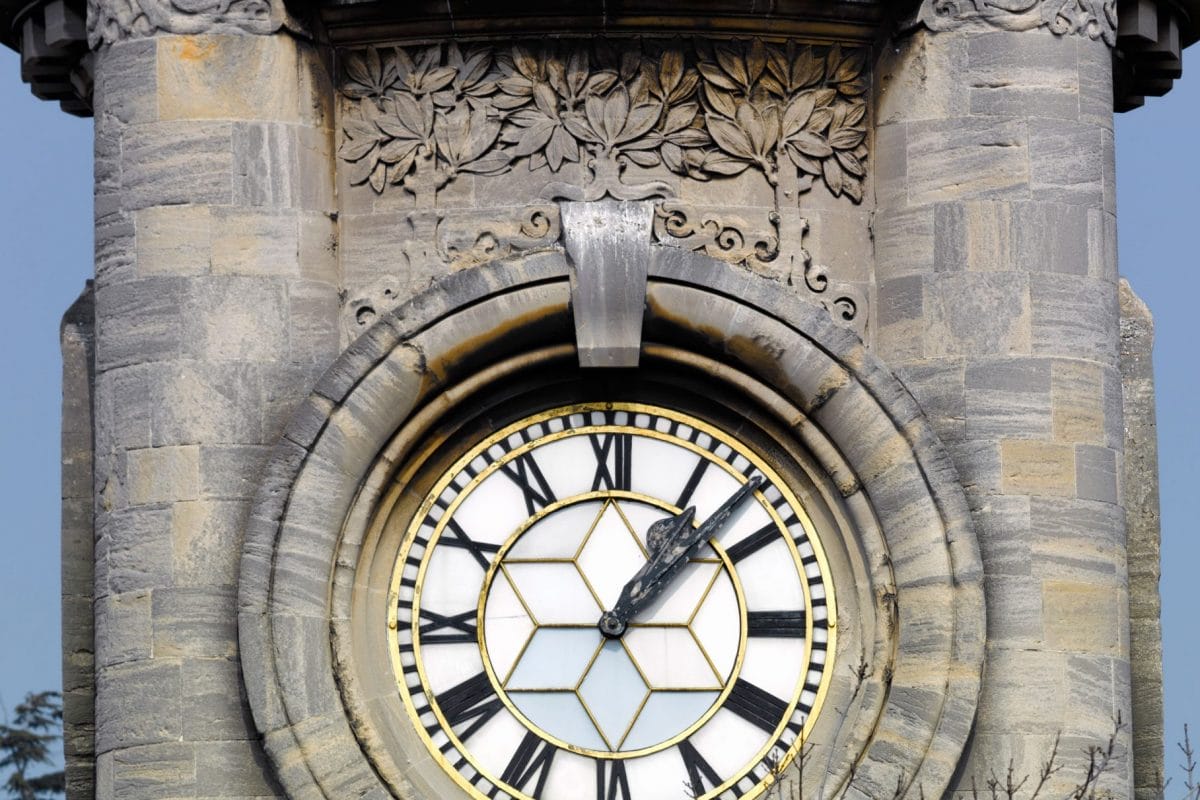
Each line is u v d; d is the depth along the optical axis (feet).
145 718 89.97
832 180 93.30
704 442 91.56
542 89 93.09
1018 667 90.27
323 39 93.61
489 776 89.61
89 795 97.60
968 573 89.71
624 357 90.74
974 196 92.73
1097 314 92.84
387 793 88.89
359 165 93.35
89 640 98.22
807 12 92.84
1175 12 98.73
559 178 92.73
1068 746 90.02
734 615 90.58
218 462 91.09
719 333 90.89
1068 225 92.84
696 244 92.48
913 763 88.89
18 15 99.35
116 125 93.40
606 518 91.15
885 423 90.53
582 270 90.84
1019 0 93.50
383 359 90.63
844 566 90.89
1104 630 91.04
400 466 91.09
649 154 92.89
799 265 92.84
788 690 90.22
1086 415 92.12
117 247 92.84
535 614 90.53
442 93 93.30
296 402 91.71
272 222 92.43
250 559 89.56
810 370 90.79
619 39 92.99
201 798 89.35
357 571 90.33
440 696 90.02
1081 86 93.76
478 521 91.04
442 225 92.73
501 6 92.43
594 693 90.12
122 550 91.20
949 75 93.30
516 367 91.30
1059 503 91.35
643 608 90.38
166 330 91.86
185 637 90.17
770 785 89.45
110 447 92.12
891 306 92.73
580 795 89.61
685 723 89.97
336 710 89.04
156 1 93.35
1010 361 91.91
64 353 99.60
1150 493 99.40
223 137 92.68
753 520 91.15
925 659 89.35
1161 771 97.86
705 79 93.20
